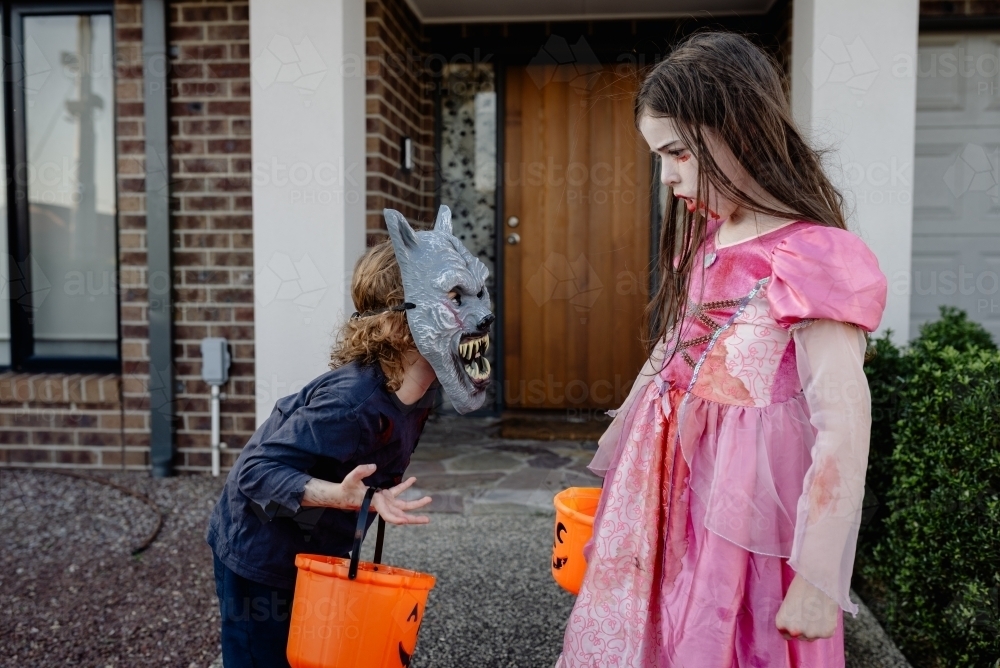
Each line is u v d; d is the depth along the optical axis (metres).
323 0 3.74
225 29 4.18
